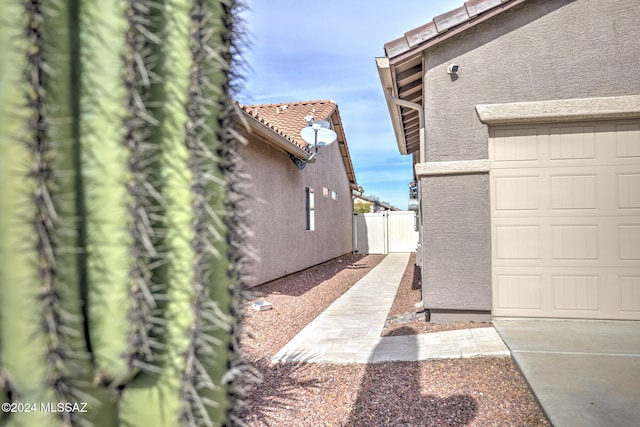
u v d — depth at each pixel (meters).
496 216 5.54
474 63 5.56
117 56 0.97
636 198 5.25
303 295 8.70
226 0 1.23
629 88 5.19
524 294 5.48
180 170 1.08
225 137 1.22
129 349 0.96
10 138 0.85
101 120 0.97
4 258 0.85
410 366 4.15
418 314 6.38
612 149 5.32
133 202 0.97
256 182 8.97
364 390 3.65
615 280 5.30
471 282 5.54
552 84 5.38
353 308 7.30
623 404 2.98
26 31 0.85
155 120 1.03
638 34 5.19
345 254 19.56
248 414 3.21
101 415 1.00
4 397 0.88
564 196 5.41
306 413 3.25
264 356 4.66
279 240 10.42
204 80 1.12
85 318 0.97
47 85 0.89
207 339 1.08
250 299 1.33
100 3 0.98
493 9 5.34
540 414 3.07
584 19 5.31
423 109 6.50
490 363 4.08
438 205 5.63
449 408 3.23
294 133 12.52
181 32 1.10
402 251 21.41
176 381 1.04
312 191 13.70
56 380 0.88
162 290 1.08
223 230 1.17
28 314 0.86
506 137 5.53
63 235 0.92
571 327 5.08
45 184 0.87
